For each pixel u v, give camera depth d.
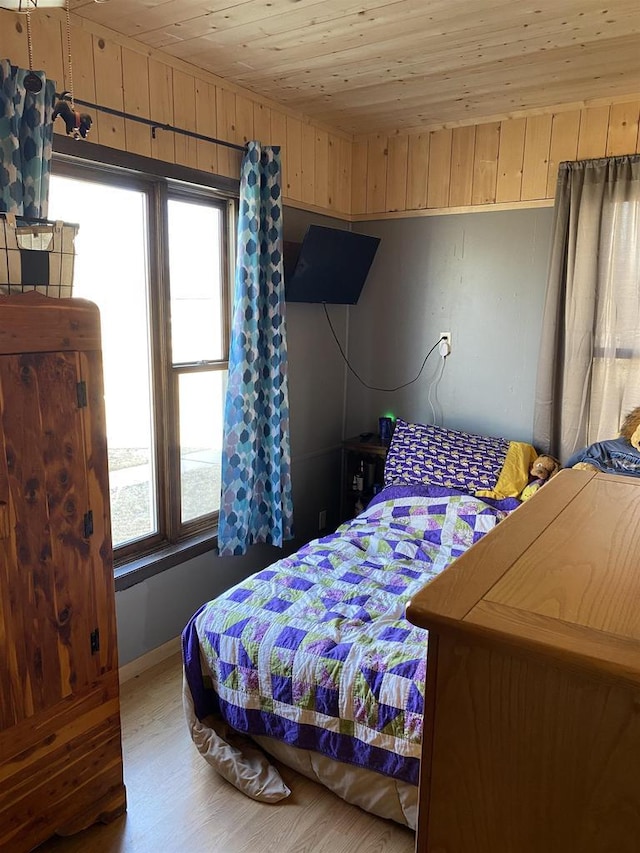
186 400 2.97
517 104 3.13
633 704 0.57
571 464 3.13
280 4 2.06
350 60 2.57
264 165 2.98
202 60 2.59
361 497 3.82
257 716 2.06
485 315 3.53
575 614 0.65
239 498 3.03
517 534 0.88
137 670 2.71
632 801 0.59
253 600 2.25
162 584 2.80
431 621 0.65
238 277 2.90
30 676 1.66
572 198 3.09
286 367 3.16
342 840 1.86
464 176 3.47
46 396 1.61
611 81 2.79
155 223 2.67
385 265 3.80
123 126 2.40
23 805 1.68
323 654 1.95
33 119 1.94
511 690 0.62
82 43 2.22
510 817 0.66
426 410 3.80
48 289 1.63
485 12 2.11
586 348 3.15
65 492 1.69
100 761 1.88
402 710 1.78
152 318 2.73
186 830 1.89
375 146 3.71
